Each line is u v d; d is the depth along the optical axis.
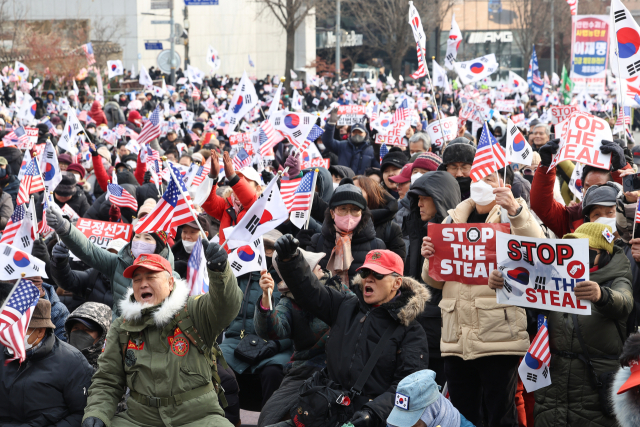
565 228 5.77
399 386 3.78
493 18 72.62
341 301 4.79
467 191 6.28
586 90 18.66
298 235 7.15
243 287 6.05
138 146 13.39
